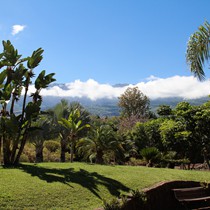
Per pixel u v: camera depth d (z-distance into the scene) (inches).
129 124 1688.0
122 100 2346.2
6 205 303.9
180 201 447.2
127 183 449.1
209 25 418.0
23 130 585.6
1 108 572.1
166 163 930.1
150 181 474.3
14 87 570.6
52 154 1067.3
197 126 802.8
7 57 565.6
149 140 1158.3
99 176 465.7
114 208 341.1
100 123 975.6
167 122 935.0
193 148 850.8
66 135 927.7
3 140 552.7
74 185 396.8
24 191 343.6
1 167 502.9
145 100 2338.8
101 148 829.8
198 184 509.7
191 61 421.1
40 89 595.8
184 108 860.6
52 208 321.4
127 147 1134.4
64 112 954.7
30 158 952.9
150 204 418.0
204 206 471.5
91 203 356.5
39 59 585.3
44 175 430.0
